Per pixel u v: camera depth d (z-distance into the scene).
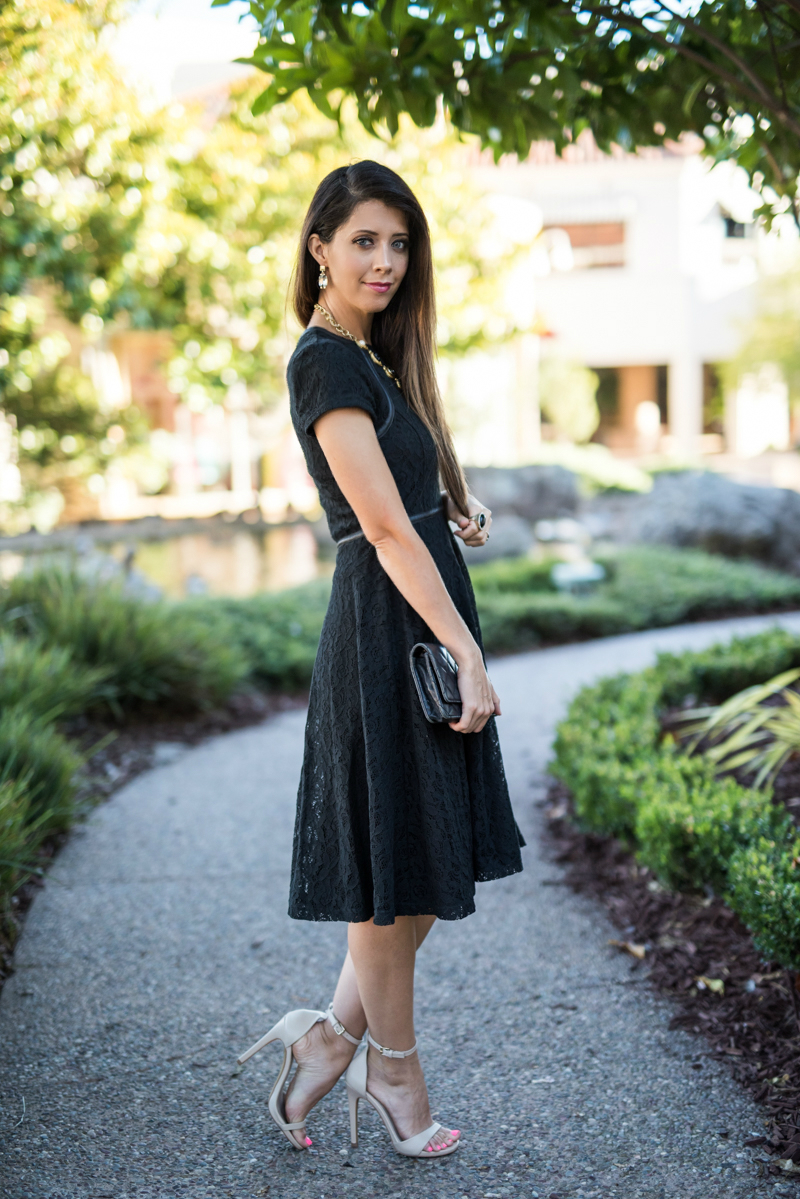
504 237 10.84
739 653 5.34
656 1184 1.84
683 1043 2.32
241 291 9.21
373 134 2.79
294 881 1.90
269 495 21.89
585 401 23.39
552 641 8.87
